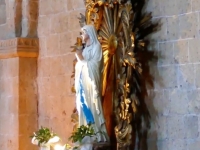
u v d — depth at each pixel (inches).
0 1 433.4
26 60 406.9
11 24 413.1
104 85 333.1
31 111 406.0
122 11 328.5
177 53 322.7
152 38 333.1
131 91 331.9
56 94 394.3
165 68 327.3
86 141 310.0
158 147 327.9
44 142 323.6
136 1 339.0
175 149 321.4
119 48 330.0
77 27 382.0
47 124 400.2
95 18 336.5
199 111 312.7
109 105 332.8
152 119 331.0
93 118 319.3
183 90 319.6
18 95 403.5
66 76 387.5
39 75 407.2
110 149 327.6
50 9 400.2
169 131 324.2
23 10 408.8
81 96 325.1
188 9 319.0
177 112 321.4
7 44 407.8
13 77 407.8
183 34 320.8
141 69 325.7
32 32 408.5
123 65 328.2
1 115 417.1
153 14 333.1
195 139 313.6
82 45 337.1
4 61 417.1
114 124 330.3
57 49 394.6
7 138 410.3
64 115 388.5
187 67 318.3
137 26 337.4
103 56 327.3
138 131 335.9
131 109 331.0
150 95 332.5
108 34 334.3
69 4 387.2
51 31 399.2
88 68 320.8
